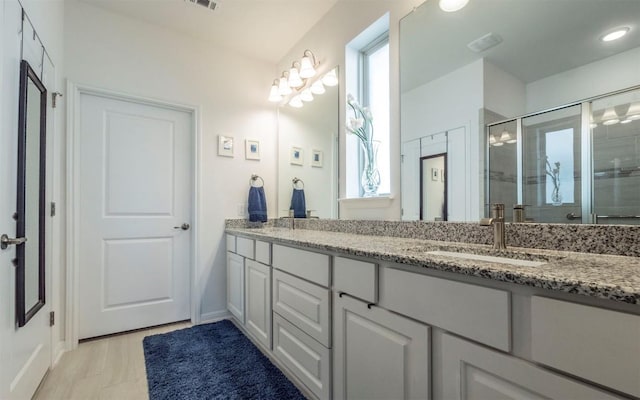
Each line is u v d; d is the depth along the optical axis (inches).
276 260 71.8
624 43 39.0
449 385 34.0
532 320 27.3
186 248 105.5
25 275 56.2
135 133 97.7
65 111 84.7
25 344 56.4
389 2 74.4
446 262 34.0
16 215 51.6
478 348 31.3
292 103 113.8
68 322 82.8
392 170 72.5
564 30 44.6
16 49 51.5
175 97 102.1
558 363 25.6
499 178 51.5
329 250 53.2
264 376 68.0
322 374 54.7
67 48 85.7
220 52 111.4
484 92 54.2
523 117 48.5
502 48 51.8
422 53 66.0
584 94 42.1
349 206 85.5
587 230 40.7
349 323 48.9
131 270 95.9
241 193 113.5
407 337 38.9
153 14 94.4
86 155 89.7
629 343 22.1
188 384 65.0
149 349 81.8
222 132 110.7
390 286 41.7
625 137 38.3
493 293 30.2
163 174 102.0
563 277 25.7
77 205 86.2
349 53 87.3
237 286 96.5
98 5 90.0
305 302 60.1
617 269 29.6
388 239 64.3
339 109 90.3
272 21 98.3
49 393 62.7
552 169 45.0
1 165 46.5
